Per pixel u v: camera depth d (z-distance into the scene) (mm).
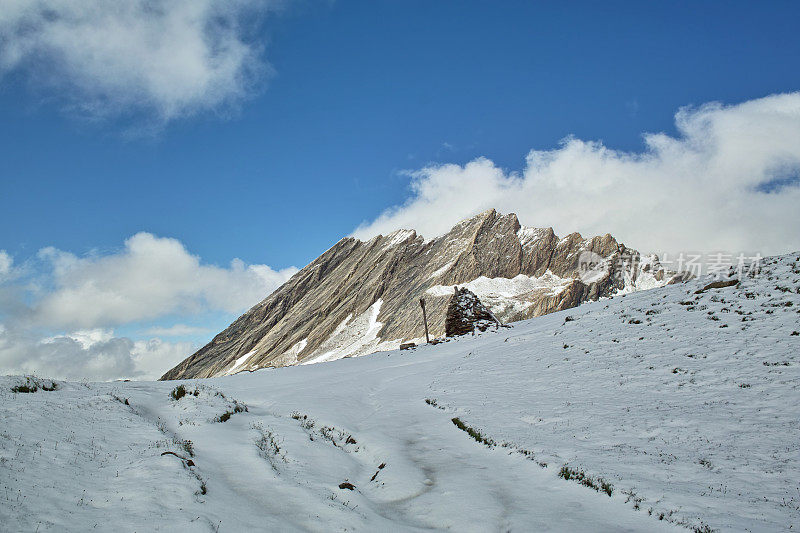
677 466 14625
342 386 33062
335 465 16766
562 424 19984
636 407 20656
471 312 61844
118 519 10250
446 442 19734
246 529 10734
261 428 19750
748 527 10820
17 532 9094
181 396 24109
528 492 14164
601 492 13391
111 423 17266
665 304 36312
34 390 21188
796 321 25484
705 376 22484
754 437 15945
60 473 12273
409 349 53500
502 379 29969
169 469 12977
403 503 14250
